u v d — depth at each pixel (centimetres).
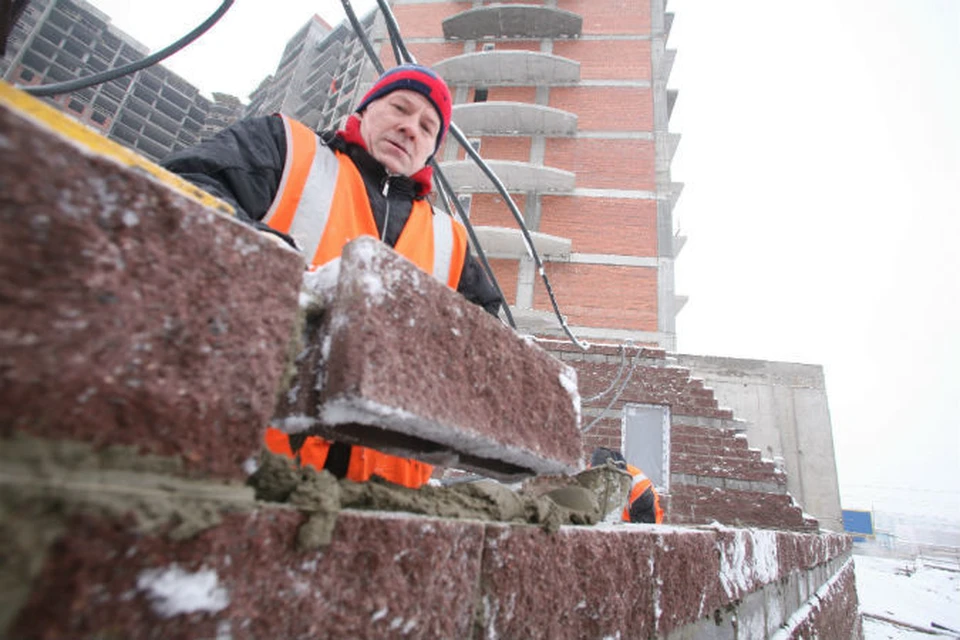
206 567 49
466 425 82
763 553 269
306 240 138
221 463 54
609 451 375
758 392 939
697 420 667
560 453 108
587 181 1644
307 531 58
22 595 39
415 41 2031
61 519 41
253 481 64
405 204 175
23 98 53
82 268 45
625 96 1784
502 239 1473
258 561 54
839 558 650
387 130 165
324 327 72
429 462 105
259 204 132
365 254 74
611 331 1408
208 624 49
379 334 71
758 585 251
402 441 95
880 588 1557
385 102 168
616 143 1702
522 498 113
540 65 1772
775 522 606
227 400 55
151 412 49
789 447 896
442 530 79
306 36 4422
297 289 67
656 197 1596
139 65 228
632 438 676
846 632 554
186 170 121
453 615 79
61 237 44
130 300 48
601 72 1841
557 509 114
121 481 46
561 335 1388
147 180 51
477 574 85
